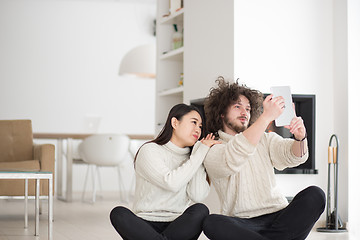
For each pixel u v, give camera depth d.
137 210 2.54
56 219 4.94
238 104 2.62
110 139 6.46
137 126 9.12
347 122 4.32
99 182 8.63
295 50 4.34
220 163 2.42
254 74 4.21
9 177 3.17
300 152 2.47
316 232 4.20
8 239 3.70
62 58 8.92
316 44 4.41
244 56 4.18
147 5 9.19
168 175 2.44
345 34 4.34
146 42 9.20
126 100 9.09
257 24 4.23
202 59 4.59
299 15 4.36
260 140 2.59
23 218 5.00
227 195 2.54
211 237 2.36
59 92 8.89
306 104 4.40
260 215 2.48
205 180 2.56
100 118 8.91
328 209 4.27
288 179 4.31
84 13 9.01
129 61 6.95
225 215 2.48
